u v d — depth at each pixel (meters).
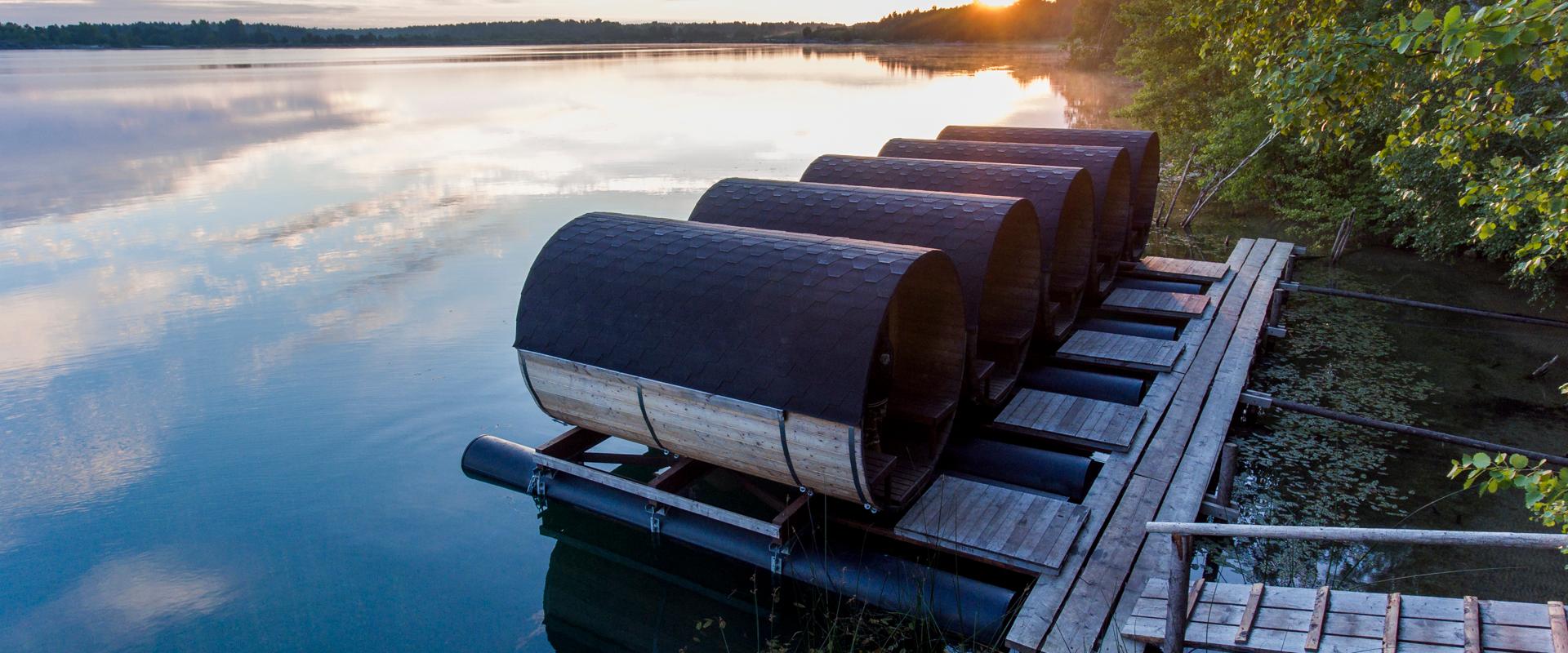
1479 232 7.53
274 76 93.06
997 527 8.84
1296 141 22.06
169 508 10.87
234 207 26.22
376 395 13.73
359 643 8.62
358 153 36.50
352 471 11.69
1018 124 43.38
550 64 122.75
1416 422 12.26
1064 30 182.25
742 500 10.69
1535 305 17.08
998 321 12.79
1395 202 17.53
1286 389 13.53
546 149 36.75
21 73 100.62
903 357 10.74
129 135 42.59
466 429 12.74
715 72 96.06
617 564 10.00
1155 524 6.25
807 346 8.53
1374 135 19.31
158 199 27.44
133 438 12.53
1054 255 14.83
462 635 8.79
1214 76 27.36
